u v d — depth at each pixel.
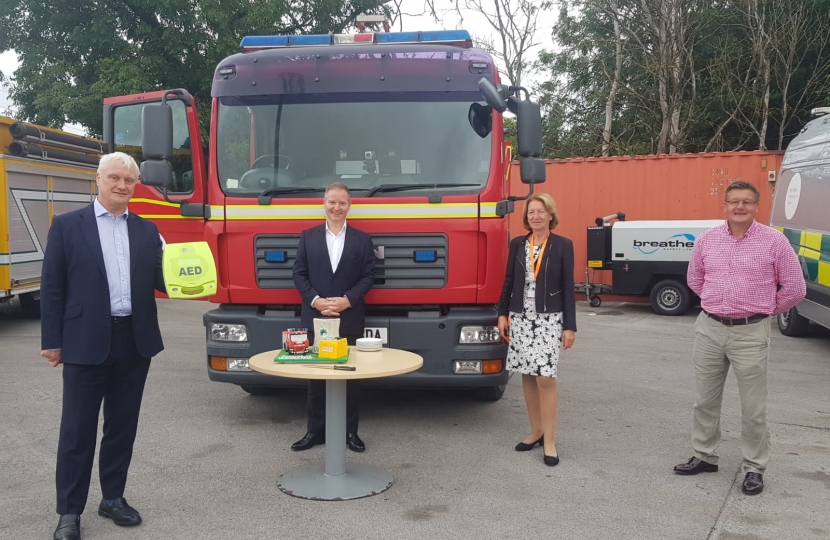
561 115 23.33
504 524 3.94
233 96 5.50
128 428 3.94
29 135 10.29
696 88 21.41
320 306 4.92
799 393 6.92
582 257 13.37
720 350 4.46
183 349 9.02
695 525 3.92
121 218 3.80
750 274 4.32
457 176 5.30
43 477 4.66
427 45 5.58
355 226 5.25
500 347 5.31
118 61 18.80
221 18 18.55
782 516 4.04
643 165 12.88
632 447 5.27
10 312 12.52
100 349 3.65
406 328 5.27
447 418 6.04
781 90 20.22
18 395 6.77
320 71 5.48
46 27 20.67
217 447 5.26
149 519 4.00
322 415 5.28
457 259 5.23
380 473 4.64
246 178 5.41
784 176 10.16
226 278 5.39
